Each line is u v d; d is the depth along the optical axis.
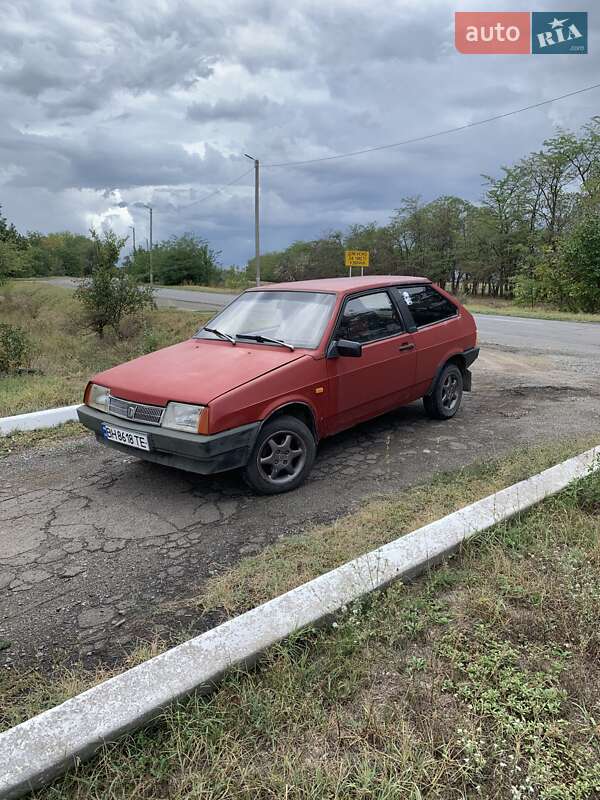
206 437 3.61
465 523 3.19
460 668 2.18
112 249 18.19
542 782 1.73
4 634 2.65
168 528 3.68
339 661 2.23
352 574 2.71
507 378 8.36
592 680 2.12
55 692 2.23
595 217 28.25
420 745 1.86
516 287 32.81
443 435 5.49
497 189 44.94
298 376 4.09
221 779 1.76
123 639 2.58
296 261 67.56
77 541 3.55
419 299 5.54
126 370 4.39
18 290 38.94
